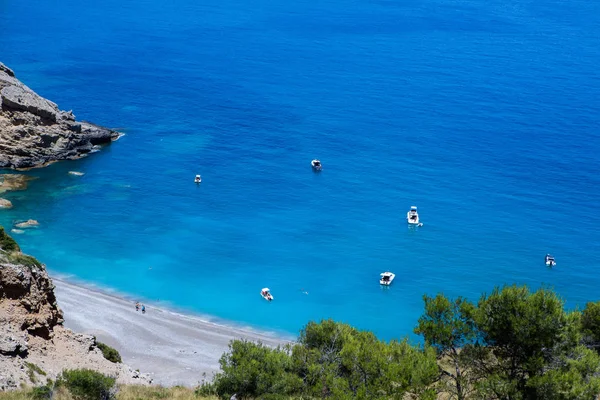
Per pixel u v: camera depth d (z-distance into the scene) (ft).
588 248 350.23
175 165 427.74
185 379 220.84
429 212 382.63
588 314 115.55
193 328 272.51
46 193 381.19
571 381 83.66
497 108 543.39
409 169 433.89
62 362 152.76
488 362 93.81
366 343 120.37
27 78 572.10
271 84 590.14
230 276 320.29
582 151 462.19
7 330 147.64
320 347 148.77
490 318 91.45
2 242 174.19
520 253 345.31
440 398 98.94
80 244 337.11
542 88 593.42
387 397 95.50
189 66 632.79
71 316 265.95
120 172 413.39
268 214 377.30
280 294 307.99
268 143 466.70
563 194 403.54
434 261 337.31
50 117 415.03
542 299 90.07
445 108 541.75
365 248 346.74
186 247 342.03
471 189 409.08
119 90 556.92
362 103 549.13
